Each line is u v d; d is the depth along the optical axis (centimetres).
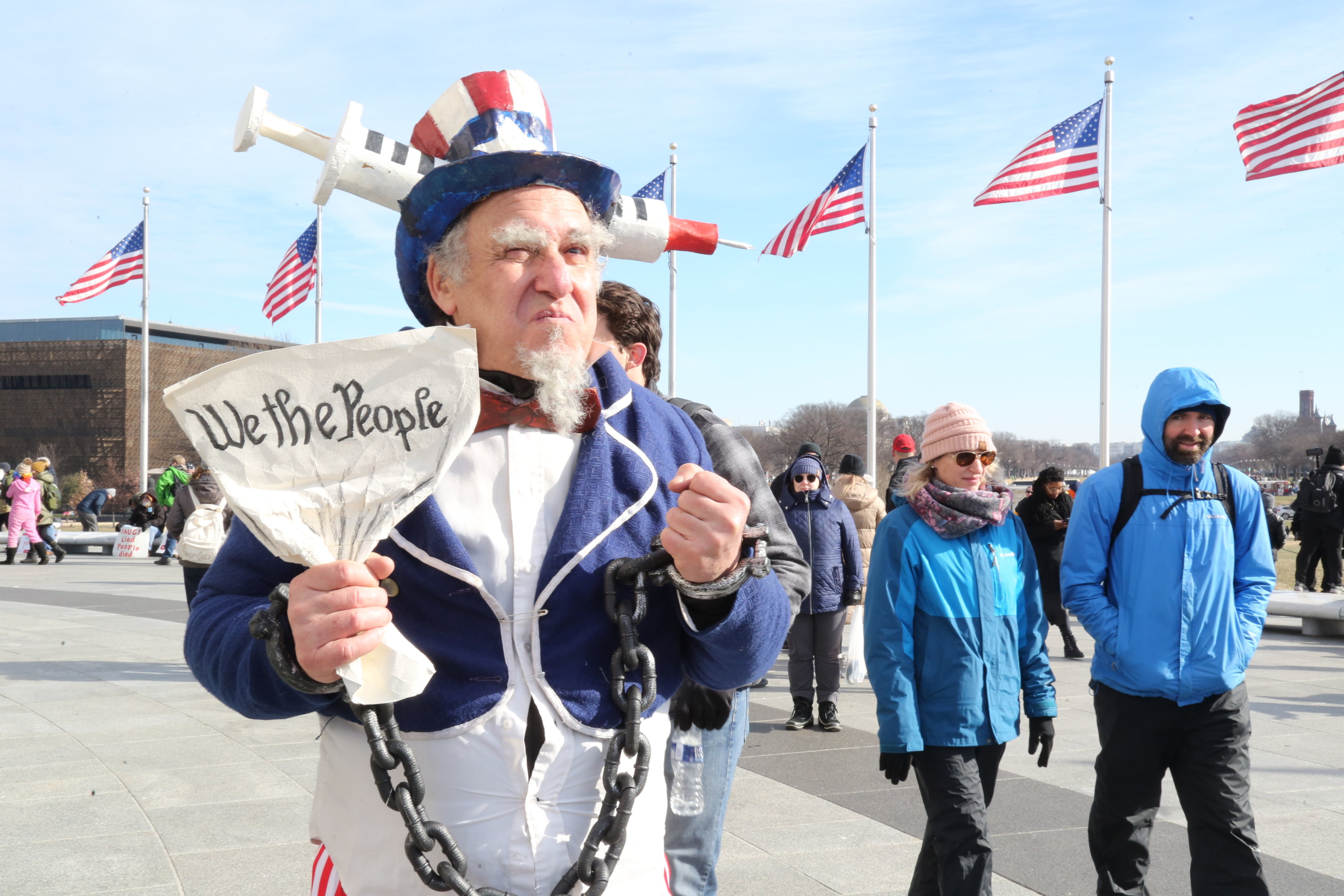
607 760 119
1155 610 314
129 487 6769
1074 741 582
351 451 113
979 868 297
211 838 413
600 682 125
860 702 719
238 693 116
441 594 122
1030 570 331
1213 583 314
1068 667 840
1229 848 304
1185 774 313
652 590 129
